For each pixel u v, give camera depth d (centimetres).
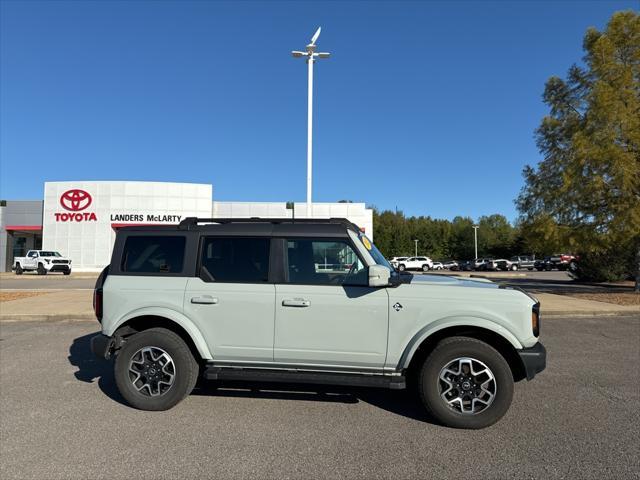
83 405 483
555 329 978
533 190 1928
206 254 474
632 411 465
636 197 1619
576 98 1820
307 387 546
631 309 1212
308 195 2047
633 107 1598
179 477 329
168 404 460
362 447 380
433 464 349
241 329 453
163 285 470
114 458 359
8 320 1085
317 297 443
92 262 3809
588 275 2483
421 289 438
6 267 4056
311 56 2022
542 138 1941
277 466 346
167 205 3906
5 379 584
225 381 568
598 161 1595
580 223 1775
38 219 4066
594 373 615
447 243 8900
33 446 381
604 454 365
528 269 5759
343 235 456
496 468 342
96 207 3828
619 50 1702
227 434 406
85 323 1041
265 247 467
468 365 421
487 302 425
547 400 500
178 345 461
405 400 501
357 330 437
